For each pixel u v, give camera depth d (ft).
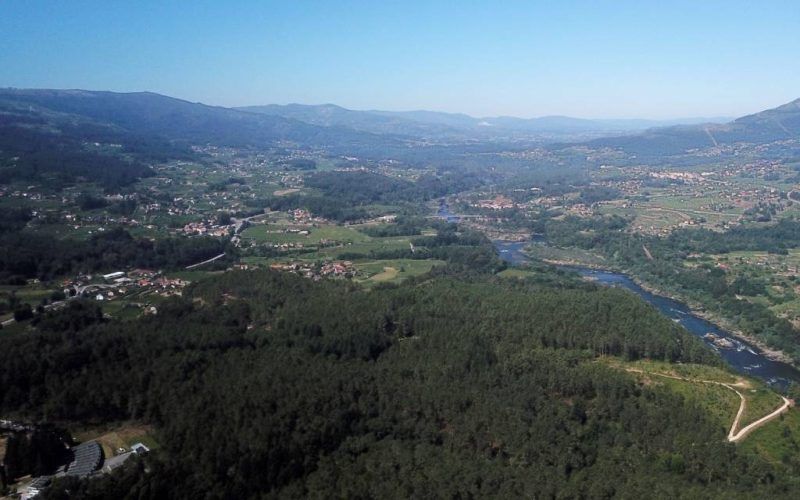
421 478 497.87
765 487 499.92
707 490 488.85
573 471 529.04
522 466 526.16
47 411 590.96
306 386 614.75
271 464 510.99
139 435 574.15
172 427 548.72
